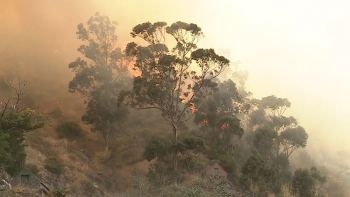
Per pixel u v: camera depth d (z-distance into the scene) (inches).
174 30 2262.6
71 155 2242.9
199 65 2219.5
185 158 2091.5
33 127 1221.1
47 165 1878.7
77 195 1768.0
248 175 1991.9
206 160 2385.6
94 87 2726.4
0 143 1095.6
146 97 2190.0
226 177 2276.1
